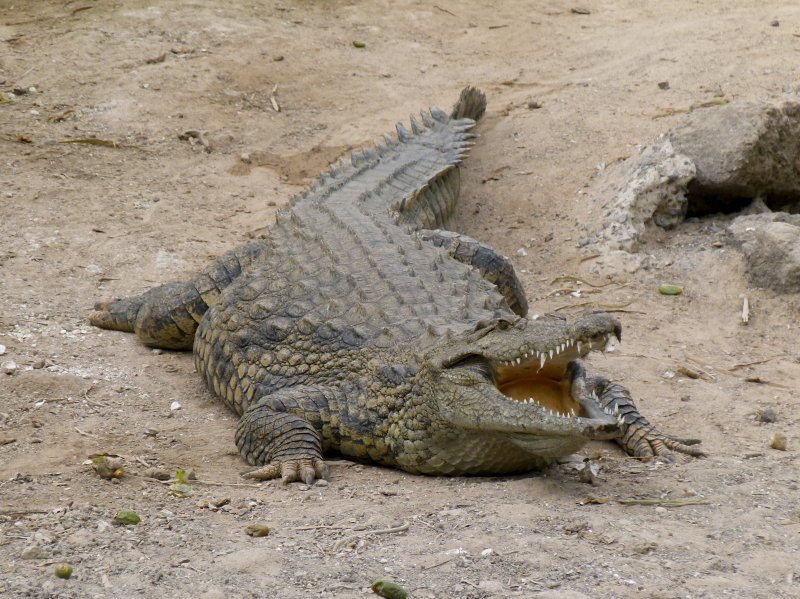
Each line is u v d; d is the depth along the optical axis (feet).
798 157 128.98
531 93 156.56
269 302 86.69
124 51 161.38
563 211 126.72
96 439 75.92
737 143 122.72
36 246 112.16
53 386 84.48
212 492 67.87
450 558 56.13
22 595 49.98
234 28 174.91
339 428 76.18
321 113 152.56
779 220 118.52
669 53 162.09
